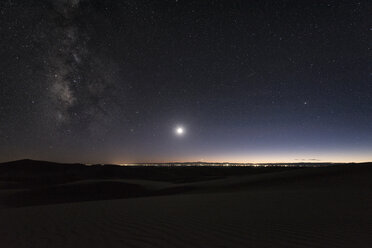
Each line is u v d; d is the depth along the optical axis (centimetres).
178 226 552
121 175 6656
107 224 586
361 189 1212
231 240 445
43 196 2823
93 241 452
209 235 478
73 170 7862
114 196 2797
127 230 527
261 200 940
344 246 403
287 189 1442
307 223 557
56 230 539
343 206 759
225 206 823
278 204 832
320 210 706
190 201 997
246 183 2052
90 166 8419
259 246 412
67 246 425
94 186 3198
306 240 438
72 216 703
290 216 637
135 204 957
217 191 1914
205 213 701
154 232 506
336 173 1861
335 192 1105
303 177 1906
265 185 1820
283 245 414
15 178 5588
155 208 822
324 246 405
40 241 459
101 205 954
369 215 628
